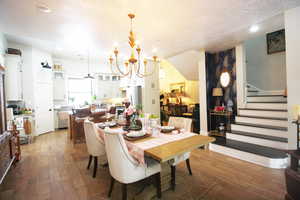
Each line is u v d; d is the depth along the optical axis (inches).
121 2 79.8
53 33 119.0
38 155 129.6
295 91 91.3
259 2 82.7
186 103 263.0
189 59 188.9
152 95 218.2
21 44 174.2
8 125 111.5
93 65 265.7
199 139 73.6
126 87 262.1
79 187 83.5
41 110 197.9
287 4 85.2
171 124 105.3
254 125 139.3
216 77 183.5
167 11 89.6
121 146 61.4
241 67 157.8
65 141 169.8
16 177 94.3
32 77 183.9
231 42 147.7
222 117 179.8
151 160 73.6
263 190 77.6
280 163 99.2
